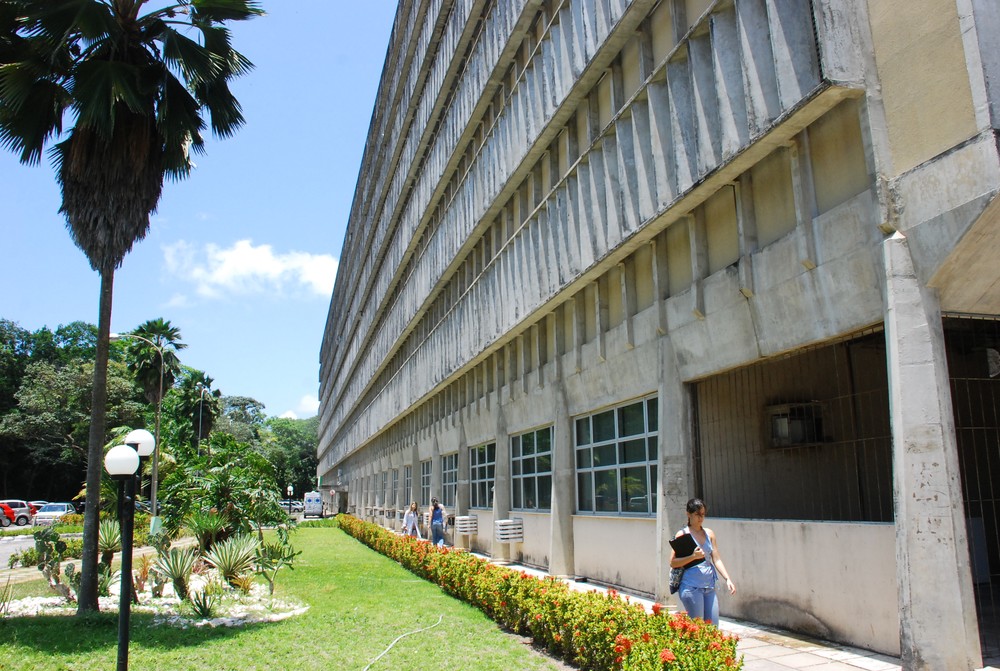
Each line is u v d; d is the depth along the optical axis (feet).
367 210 152.46
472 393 80.89
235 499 61.87
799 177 29.12
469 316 74.43
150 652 31.83
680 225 38.83
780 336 30.66
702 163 32.99
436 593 48.42
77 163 43.32
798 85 27.02
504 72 62.95
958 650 21.42
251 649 32.09
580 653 26.45
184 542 102.99
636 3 38.99
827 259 27.68
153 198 46.42
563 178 49.98
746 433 38.40
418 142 93.81
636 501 43.88
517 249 59.77
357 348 172.35
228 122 49.70
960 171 22.62
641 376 42.24
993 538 33.22
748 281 32.14
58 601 48.47
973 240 22.71
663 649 20.65
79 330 261.03
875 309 25.58
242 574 50.21
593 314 49.62
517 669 27.04
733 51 31.27
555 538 52.70
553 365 56.29
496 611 36.96
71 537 110.52
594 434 50.39
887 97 25.62
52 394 208.54
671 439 37.91
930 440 22.88
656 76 37.35
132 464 26.66
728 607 34.01
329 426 279.69
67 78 44.86
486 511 75.72
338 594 48.70
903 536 22.86
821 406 38.37
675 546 24.97
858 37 26.09
